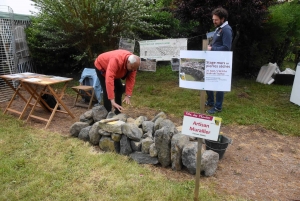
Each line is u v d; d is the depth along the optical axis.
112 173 3.03
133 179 2.93
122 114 4.05
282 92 6.55
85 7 6.21
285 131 4.35
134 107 5.44
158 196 2.65
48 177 2.94
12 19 6.24
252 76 8.16
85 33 6.55
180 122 4.69
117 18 6.50
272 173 3.15
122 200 2.60
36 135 4.00
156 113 5.10
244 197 2.68
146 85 7.00
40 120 4.71
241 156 3.54
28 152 3.48
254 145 3.88
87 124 4.00
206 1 6.09
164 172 3.09
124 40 6.23
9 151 3.49
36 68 8.09
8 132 4.09
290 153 3.66
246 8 5.96
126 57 3.71
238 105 5.48
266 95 6.29
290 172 3.18
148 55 6.38
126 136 3.40
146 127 3.67
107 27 6.45
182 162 3.09
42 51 7.41
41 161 3.27
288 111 5.24
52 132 4.13
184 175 3.03
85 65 7.77
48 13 6.41
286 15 7.57
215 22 4.51
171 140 3.12
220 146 3.27
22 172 3.04
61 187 2.79
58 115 5.00
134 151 3.42
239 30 7.00
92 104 5.67
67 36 6.64
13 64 6.32
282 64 9.18
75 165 3.19
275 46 8.20
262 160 3.45
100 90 5.36
